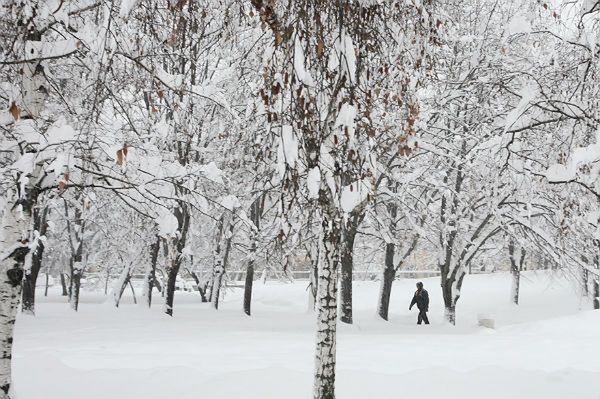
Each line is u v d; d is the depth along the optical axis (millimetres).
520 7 8781
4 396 6316
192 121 9383
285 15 5703
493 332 17781
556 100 7281
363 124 6176
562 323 18625
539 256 21109
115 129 7371
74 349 11531
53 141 6102
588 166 6887
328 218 6516
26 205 6551
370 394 7480
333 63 5797
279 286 46094
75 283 22328
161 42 7172
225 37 7277
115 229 22891
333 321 6648
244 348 11930
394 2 6121
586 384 7887
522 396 7367
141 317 19297
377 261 31625
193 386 7746
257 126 10086
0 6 6207
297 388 7602
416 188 21562
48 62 7082
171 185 8344
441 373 8391
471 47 18016
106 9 5676
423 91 17234
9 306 6426
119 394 7488
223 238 25312
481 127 18156
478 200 18359
